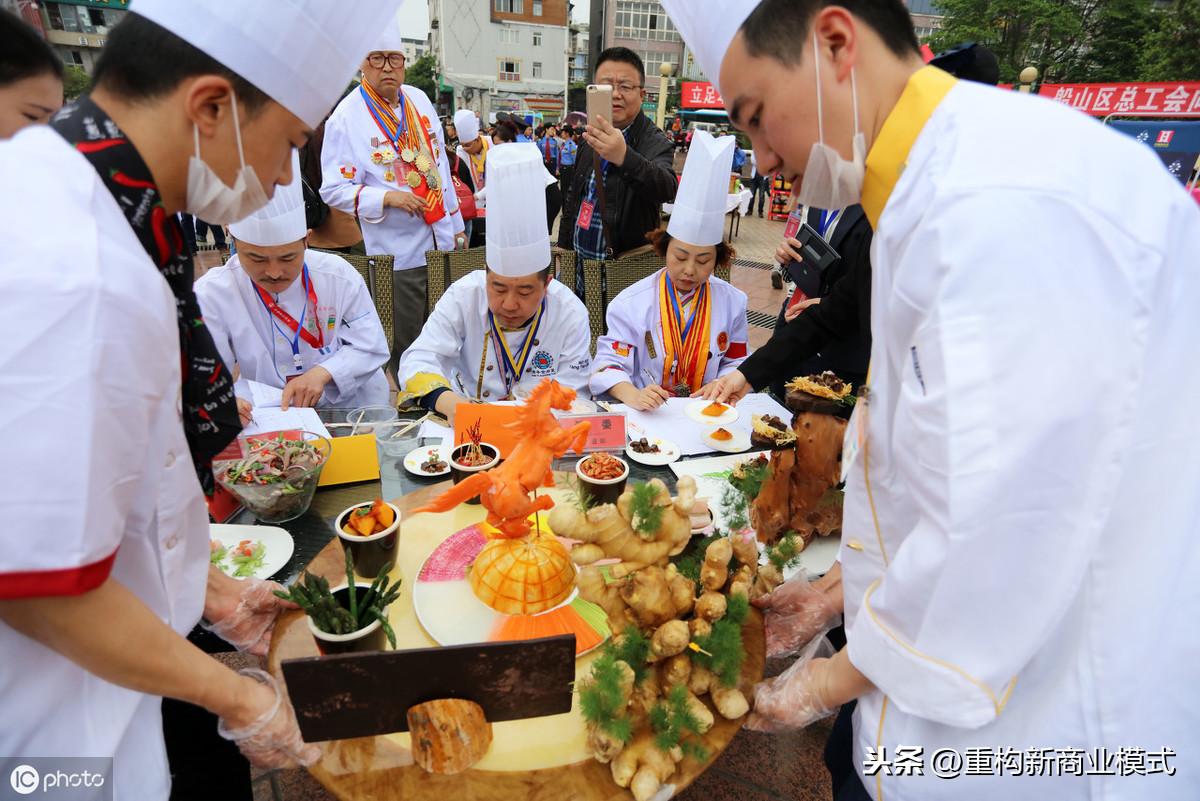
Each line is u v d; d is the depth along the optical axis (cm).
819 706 115
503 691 107
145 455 84
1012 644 84
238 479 171
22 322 67
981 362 76
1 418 67
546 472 138
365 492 194
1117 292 75
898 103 94
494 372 293
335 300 285
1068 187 77
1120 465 77
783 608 146
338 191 409
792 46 93
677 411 258
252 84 90
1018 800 98
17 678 87
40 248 69
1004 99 88
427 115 439
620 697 102
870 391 104
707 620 118
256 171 99
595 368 296
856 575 116
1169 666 91
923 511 87
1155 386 82
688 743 110
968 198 79
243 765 159
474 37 4731
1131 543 86
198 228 905
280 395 258
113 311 72
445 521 172
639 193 375
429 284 398
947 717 89
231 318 266
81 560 73
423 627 133
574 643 103
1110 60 2316
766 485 172
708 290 312
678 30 115
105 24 3322
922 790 104
